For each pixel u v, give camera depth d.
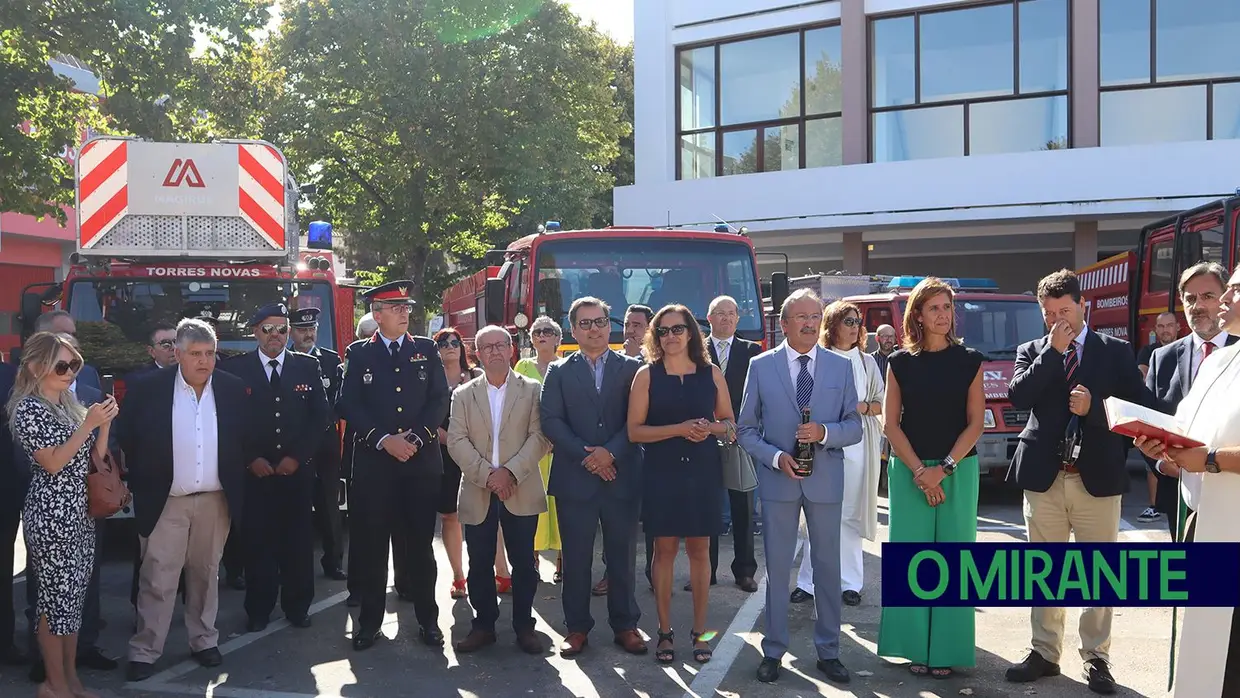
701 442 6.06
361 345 6.70
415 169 26.88
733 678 5.81
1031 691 5.48
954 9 19.30
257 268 10.03
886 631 5.79
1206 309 5.81
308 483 7.06
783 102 20.86
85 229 9.73
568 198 29.56
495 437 6.44
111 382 8.65
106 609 7.46
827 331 7.29
